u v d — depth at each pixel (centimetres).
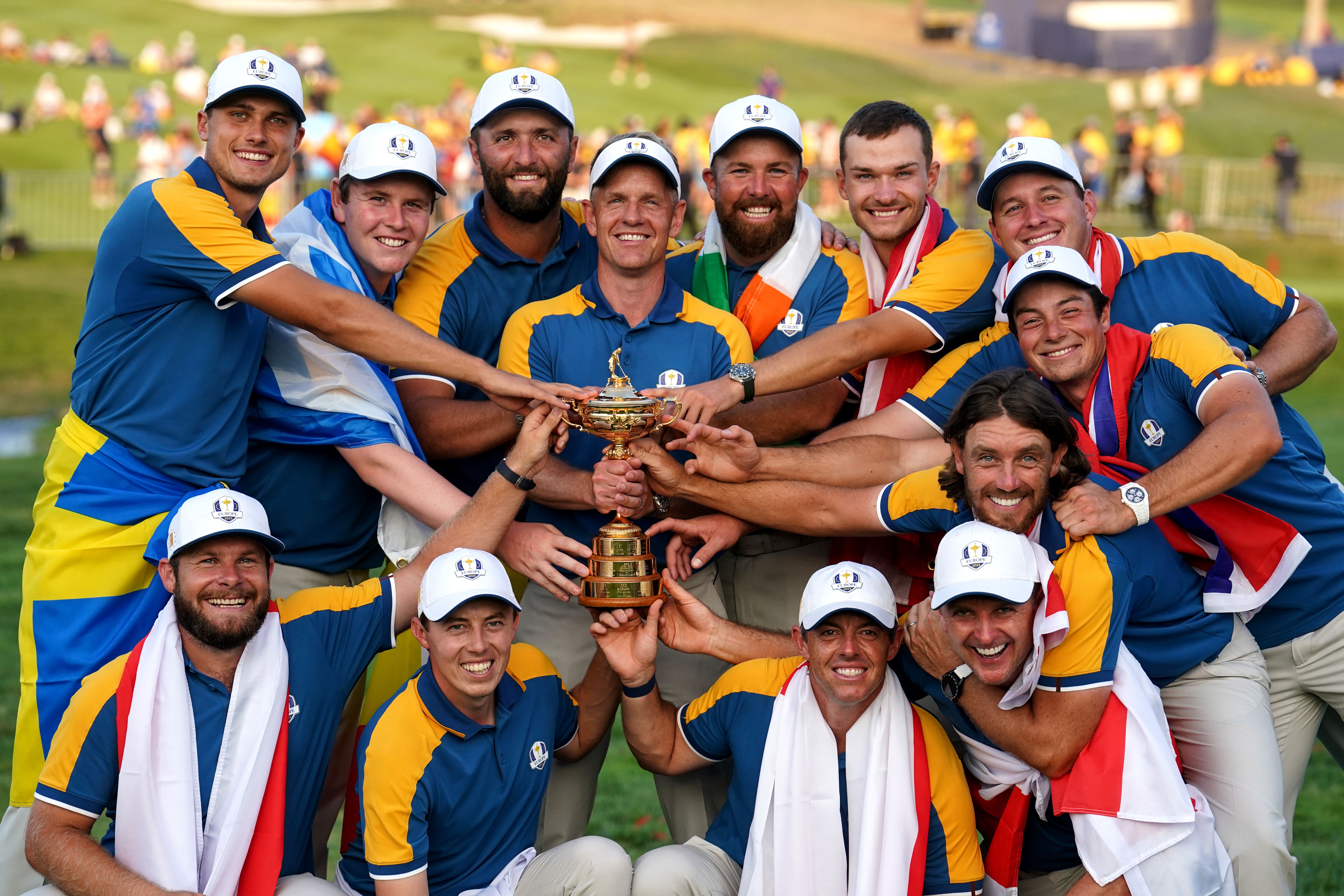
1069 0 5203
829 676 440
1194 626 464
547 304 522
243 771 438
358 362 506
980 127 4172
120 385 482
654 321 515
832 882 443
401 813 443
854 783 445
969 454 437
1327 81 4859
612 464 485
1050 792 446
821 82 4850
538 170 527
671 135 3519
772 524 504
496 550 495
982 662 433
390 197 507
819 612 437
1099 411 466
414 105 4006
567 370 512
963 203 2972
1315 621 496
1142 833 428
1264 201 3123
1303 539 473
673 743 491
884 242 549
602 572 475
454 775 450
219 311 483
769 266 548
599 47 5312
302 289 470
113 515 477
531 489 479
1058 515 440
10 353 1977
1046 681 438
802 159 542
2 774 722
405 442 509
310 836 487
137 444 480
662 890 448
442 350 475
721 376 518
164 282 478
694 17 5947
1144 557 448
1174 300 508
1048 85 4788
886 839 436
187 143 2916
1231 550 469
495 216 543
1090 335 458
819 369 506
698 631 492
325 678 464
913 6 6359
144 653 441
